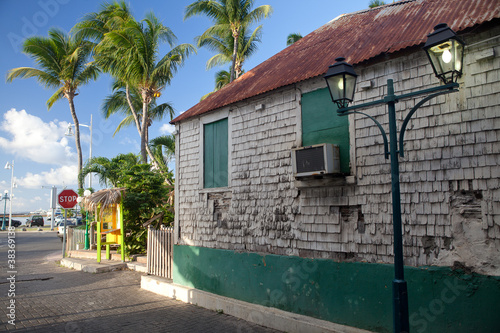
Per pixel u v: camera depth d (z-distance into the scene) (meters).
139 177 12.08
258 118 6.61
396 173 3.50
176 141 8.66
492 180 3.97
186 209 8.12
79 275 10.36
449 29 3.29
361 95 5.18
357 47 5.69
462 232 4.13
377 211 4.85
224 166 7.33
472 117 4.17
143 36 15.85
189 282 7.72
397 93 4.81
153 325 5.88
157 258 8.98
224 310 6.51
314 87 5.75
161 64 16.34
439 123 4.41
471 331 3.92
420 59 4.65
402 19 5.92
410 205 4.55
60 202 13.38
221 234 7.15
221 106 7.24
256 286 6.27
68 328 5.75
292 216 5.87
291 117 6.04
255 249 6.42
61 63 20.22
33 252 17.44
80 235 15.31
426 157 4.48
